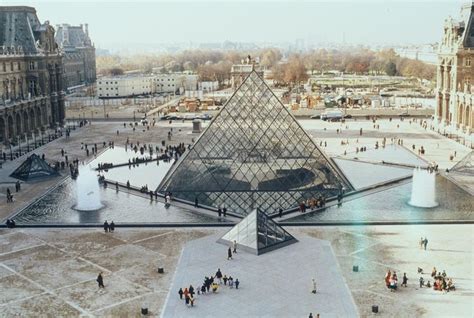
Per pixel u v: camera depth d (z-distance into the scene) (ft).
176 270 233.96
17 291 216.54
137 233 283.79
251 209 313.32
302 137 334.85
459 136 569.23
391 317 192.03
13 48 560.61
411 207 319.68
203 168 333.21
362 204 326.24
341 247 259.39
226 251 254.27
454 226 288.51
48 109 629.51
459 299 204.85
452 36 608.60
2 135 525.34
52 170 418.72
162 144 541.75
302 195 325.62
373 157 472.03
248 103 338.95
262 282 220.64
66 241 273.33
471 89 558.56
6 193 368.27
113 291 215.51
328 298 206.18
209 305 201.67
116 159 474.08
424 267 234.79
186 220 301.22
